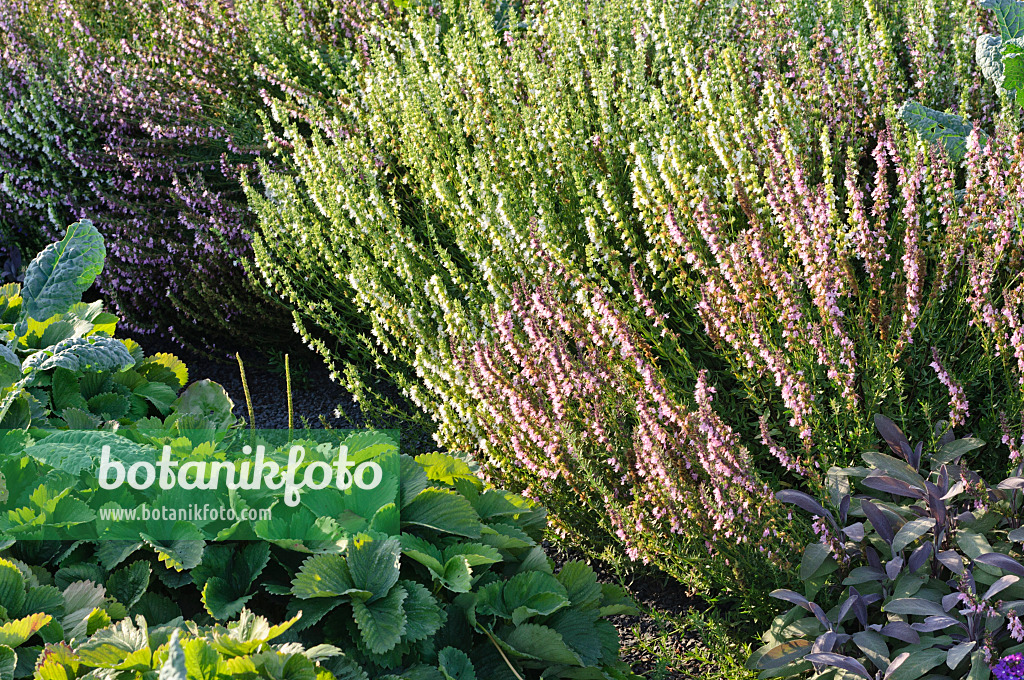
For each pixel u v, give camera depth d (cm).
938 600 199
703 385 206
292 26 470
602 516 243
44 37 523
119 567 179
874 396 236
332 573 168
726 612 245
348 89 429
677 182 269
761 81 351
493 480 262
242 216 412
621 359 252
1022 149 250
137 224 429
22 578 164
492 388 246
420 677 157
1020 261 249
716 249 242
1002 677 175
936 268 249
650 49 395
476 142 363
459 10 458
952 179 259
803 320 242
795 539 221
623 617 253
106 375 264
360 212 340
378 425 351
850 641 205
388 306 302
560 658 171
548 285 257
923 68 352
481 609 176
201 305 423
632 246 295
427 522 190
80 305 298
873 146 330
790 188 254
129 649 147
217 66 478
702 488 205
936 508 208
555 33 397
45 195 451
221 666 138
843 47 350
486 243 323
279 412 381
